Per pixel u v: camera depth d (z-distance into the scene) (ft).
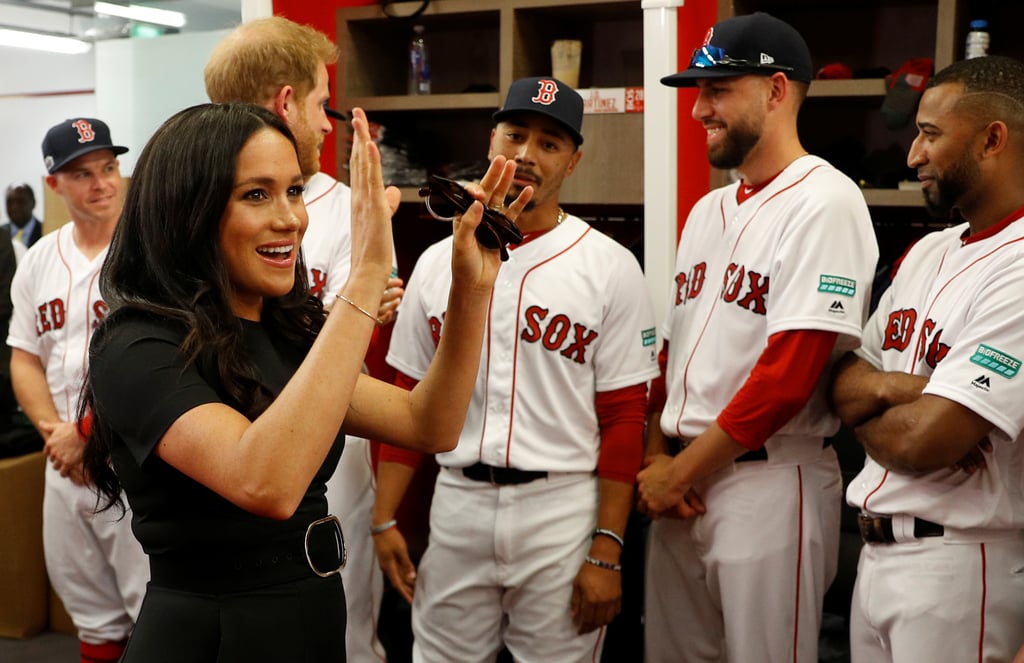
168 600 4.49
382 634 10.30
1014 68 6.01
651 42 8.42
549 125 7.49
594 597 7.51
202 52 10.57
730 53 7.14
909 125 10.51
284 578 4.61
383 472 8.36
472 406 7.72
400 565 8.29
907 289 6.69
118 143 11.14
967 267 6.13
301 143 7.51
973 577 5.93
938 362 6.14
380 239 4.34
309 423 4.04
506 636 7.91
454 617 7.86
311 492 4.84
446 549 7.84
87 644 9.64
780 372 6.79
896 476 6.23
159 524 4.44
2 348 12.39
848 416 6.57
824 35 10.82
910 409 5.97
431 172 12.52
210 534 4.41
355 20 11.62
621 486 7.63
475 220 4.75
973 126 5.96
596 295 7.57
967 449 5.79
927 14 10.34
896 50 10.52
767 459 7.23
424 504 11.89
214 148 4.41
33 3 20.95
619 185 10.23
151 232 4.48
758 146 7.29
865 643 6.58
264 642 4.50
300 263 5.19
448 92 12.60
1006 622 5.94
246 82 7.32
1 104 26.76
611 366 7.66
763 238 7.18
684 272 7.95
